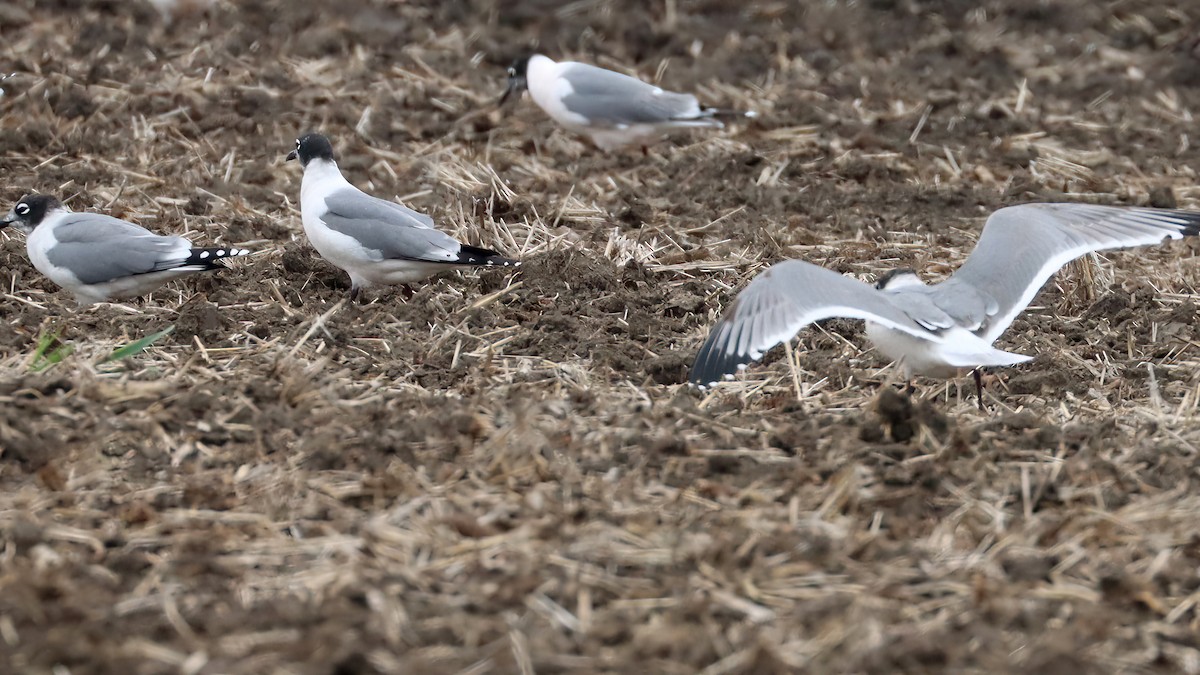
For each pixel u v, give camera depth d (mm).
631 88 18703
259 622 8336
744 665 8039
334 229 13883
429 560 9117
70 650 7945
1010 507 10109
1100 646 8391
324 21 22656
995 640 8328
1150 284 15328
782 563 9164
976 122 20641
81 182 16984
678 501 9961
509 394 11875
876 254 16125
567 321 13633
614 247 15672
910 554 9312
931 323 10344
